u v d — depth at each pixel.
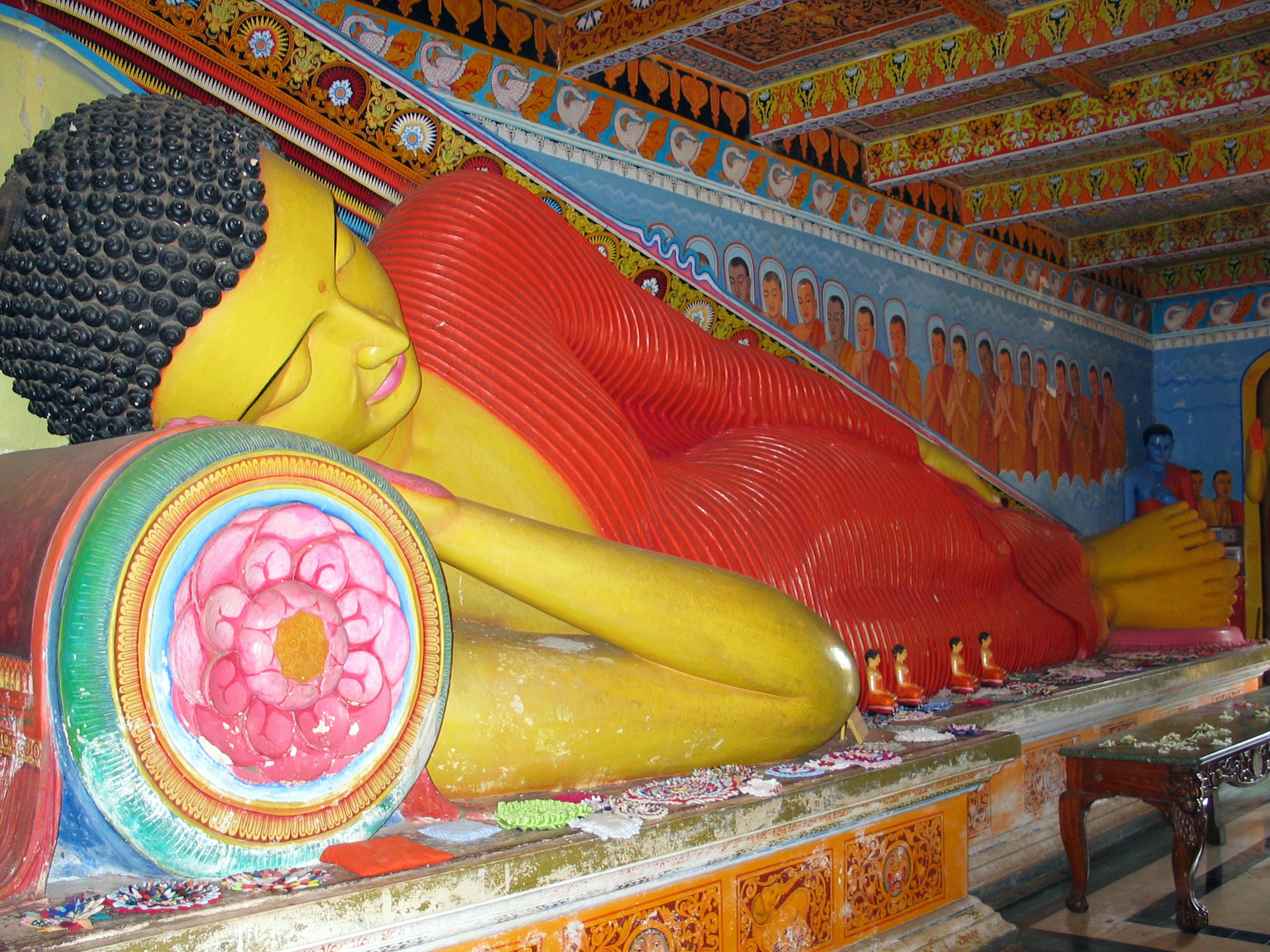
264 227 2.14
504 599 2.81
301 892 1.74
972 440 8.23
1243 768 4.19
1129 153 7.57
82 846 1.79
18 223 2.04
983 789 4.41
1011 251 8.85
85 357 2.02
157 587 1.69
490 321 3.03
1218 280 10.48
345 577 1.88
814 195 6.76
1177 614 6.05
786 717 2.78
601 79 5.35
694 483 3.54
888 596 4.11
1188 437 10.88
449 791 2.34
